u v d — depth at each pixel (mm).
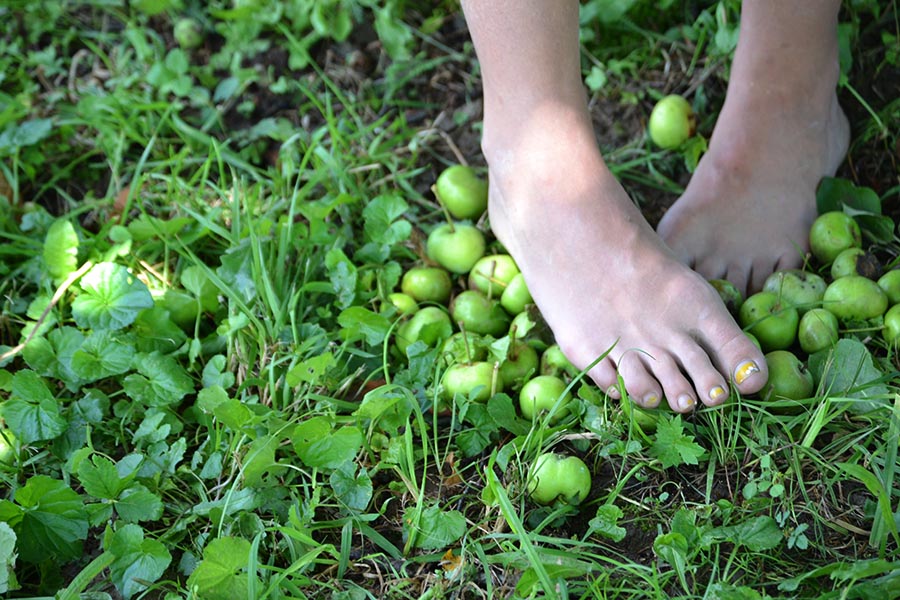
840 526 1009
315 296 1180
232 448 1058
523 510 1021
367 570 1014
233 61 1359
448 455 1066
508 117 1101
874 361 1088
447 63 1357
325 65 1372
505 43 1077
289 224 1166
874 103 1256
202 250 1224
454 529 1011
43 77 1378
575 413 1072
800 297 1111
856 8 1287
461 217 1229
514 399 1111
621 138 1284
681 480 1047
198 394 1080
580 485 1029
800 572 989
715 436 1057
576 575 982
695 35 1321
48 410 1062
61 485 1008
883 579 956
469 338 1113
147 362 1095
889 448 1012
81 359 1091
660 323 1067
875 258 1127
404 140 1305
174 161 1265
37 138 1282
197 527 1036
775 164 1153
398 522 1043
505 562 994
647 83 1307
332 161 1243
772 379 1065
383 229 1193
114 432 1087
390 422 1066
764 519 993
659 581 982
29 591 1013
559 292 1094
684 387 1052
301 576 991
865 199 1166
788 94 1149
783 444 1048
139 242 1211
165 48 1396
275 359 1118
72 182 1301
